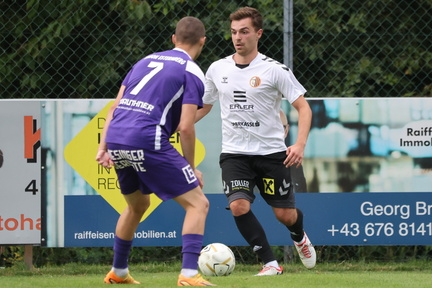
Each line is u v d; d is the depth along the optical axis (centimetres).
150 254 2667
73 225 2408
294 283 1803
